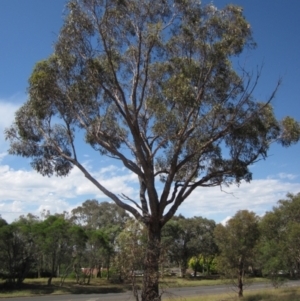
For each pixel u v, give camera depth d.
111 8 15.56
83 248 43.28
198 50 16.72
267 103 16.69
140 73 17.08
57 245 41.28
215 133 17.22
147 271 14.62
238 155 17.88
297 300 26.16
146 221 16.05
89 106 17.34
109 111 18.23
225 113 16.95
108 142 17.78
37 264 42.00
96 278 50.09
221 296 31.41
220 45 16.23
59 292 38.06
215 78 16.84
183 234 65.19
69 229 42.31
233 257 30.22
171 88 15.81
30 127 17.77
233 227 30.47
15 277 39.12
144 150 16.45
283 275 38.31
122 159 16.55
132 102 16.36
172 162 16.52
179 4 16.11
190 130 16.36
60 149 17.78
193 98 15.52
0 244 38.06
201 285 49.56
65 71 16.45
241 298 28.98
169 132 16.62
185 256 65.00
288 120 17.69
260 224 33.62
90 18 15.71
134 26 16.03
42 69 16.28
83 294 37.53
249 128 17.30
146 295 14.53
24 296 35.12
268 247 33.78
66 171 18.36
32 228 40.56
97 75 16.28
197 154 17.31
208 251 65.62
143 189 17.36
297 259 33.75
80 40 15.99
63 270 44.94
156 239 15.57
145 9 15.99
